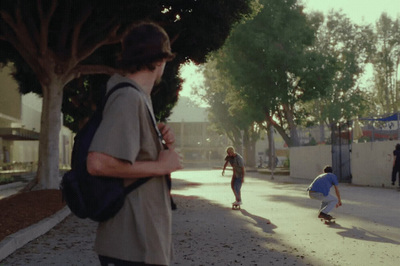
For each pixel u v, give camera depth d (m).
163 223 1.73
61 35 15.42
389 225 9.44
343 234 8.31
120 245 1.66
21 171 36.62
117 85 1.71
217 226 9.40
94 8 13.61
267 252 6.68
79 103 24.83
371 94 56.47
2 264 5.94
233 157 12.80
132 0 12.01
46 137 15.75
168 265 1.73
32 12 15.13
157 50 1.77
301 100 39.91
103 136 1.61
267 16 37.31
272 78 37.03
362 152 23.92
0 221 8.35
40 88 22.28
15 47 15.54
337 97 48.00
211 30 15.14
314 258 6.27
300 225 9.52
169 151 1.75
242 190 20.64
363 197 16.27
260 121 42.50
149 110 1.74
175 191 20.19
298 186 23.36
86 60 17.94
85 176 1.64
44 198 12.48
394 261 6.05
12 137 34.97
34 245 7.29
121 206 1.65
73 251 6.83
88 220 10.44
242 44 37.97
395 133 23.94
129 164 1.62
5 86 36.44
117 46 17.55
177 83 22.16
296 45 37.44
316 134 32.19
